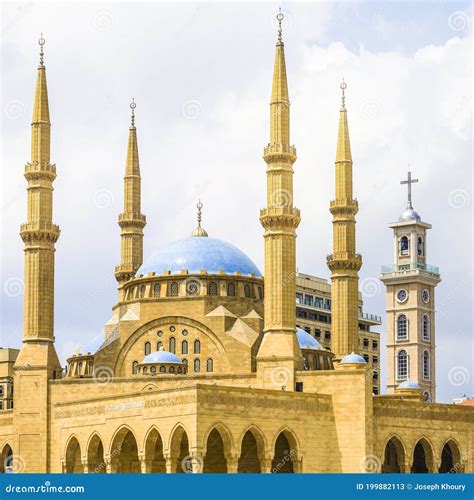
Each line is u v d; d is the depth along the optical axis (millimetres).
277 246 155250
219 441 149375
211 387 139250
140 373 162875
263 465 144125
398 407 155500
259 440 144250
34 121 170625
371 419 150375
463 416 162750
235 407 141500
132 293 177375
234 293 172625
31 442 164125
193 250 175750
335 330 177125
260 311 173250
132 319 171625
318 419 149875
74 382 163750
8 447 172250
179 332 169500
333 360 176625
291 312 155250
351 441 149500
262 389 144750
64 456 159375
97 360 171500
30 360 165750
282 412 146250
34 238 168000
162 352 163750
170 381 158875
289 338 154250
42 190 168875
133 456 155125
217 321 167750
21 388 165500
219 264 173750
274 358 153125
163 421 142125
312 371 152625
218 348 167250
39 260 167625
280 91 158375
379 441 152500
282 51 159750
